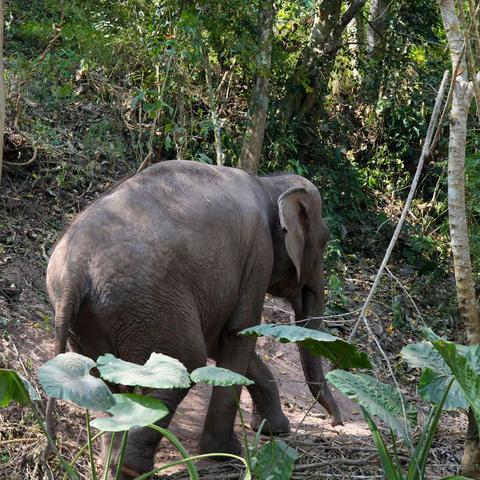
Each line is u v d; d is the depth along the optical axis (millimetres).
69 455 6820
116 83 12516
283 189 7891
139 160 11594
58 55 11250
